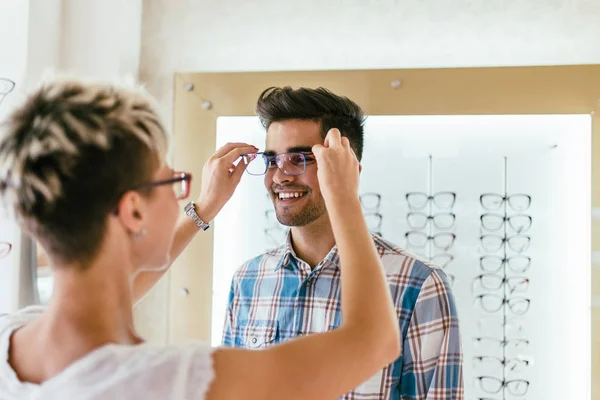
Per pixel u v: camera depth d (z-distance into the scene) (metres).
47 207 0.62
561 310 1.51
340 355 0.66
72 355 0.64
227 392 0.63
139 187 0.66
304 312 1.16
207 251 1.62
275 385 0.64
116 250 0.66
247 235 1.62
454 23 1.60
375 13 1.63
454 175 1.56
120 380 0.61
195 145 1.62
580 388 1.49
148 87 1.70
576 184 1.51
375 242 1.21
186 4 1.70
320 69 1.61
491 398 1.53
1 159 0.64
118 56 1.61
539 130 1.53
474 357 1.54
